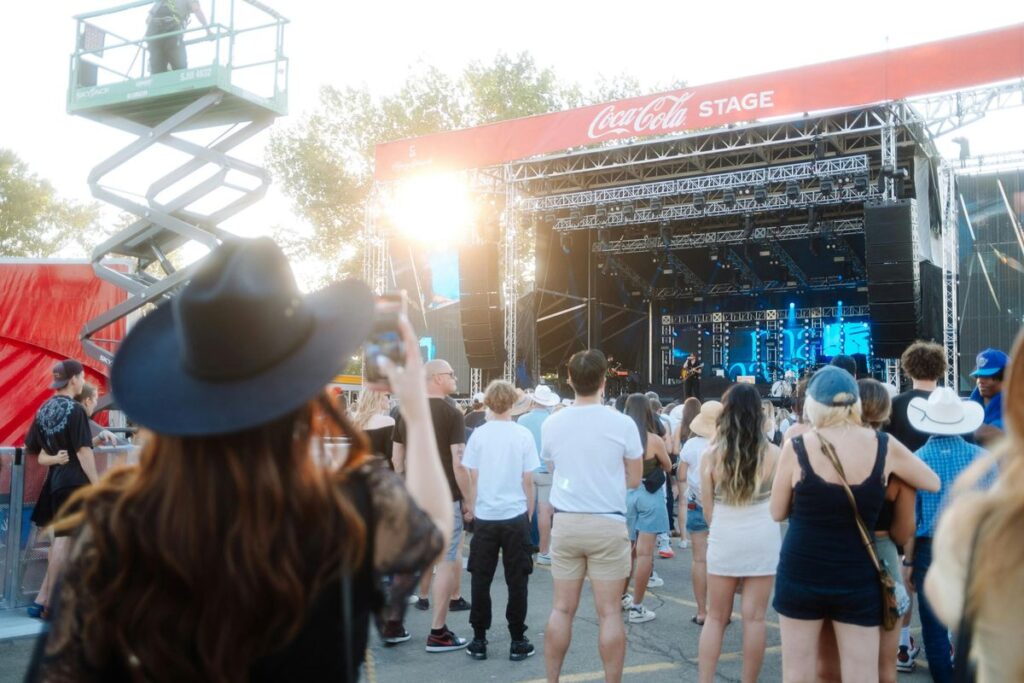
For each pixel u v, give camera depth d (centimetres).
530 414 866
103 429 680
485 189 2019
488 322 2012
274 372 124
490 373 2139
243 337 121
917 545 465
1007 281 1617
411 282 2175
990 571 120
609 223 2052
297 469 125
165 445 125
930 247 1780
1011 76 1325
